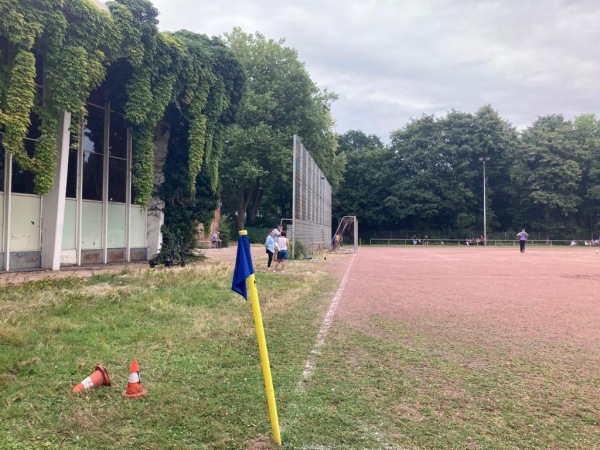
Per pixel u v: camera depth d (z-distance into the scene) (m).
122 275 14.27
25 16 13.80
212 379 5.21
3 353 5.77
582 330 7.91
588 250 46.44
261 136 43.94
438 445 3.74
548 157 61.97
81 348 6.21
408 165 69.44
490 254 36.56
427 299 11.38
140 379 4.89
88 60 15.60
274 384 5.08
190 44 20.12
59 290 10.80
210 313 8.92
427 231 69.00
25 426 3.93
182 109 20.64
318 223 36.72
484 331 7.80
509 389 5.02
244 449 3.63
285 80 48.72
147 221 22.02
